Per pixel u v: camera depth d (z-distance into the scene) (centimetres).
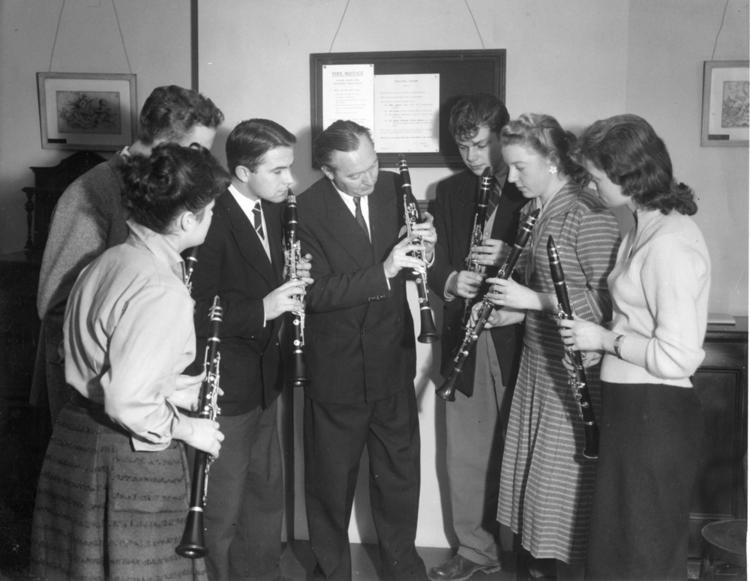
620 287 241
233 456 286
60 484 213
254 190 280
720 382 318
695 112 354
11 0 387
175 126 260
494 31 347
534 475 276
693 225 236
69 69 389
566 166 274
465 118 301
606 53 342
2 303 369
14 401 371
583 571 278
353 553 357
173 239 211
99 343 200
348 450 303
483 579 330
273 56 357
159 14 383
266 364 293
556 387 273
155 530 208
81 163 385
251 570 314
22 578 324
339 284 287
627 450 238
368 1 351
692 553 323
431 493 363
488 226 312
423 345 359
